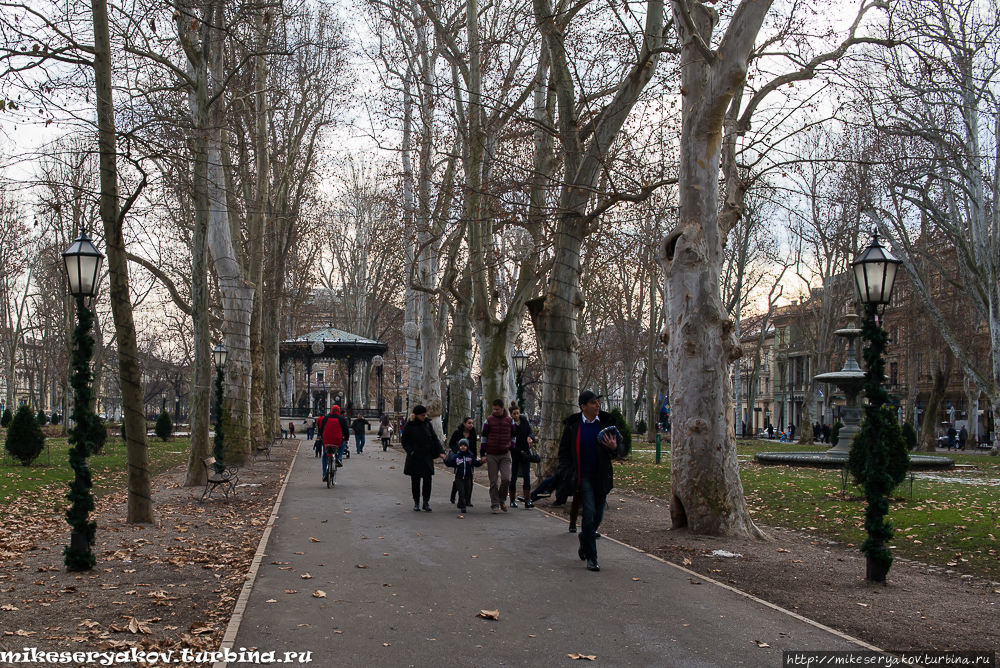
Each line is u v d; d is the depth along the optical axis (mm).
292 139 32250
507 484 13383
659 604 6801
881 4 12781
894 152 25469
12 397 48281
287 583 7480
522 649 5500
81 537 8375
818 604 7047
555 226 17875
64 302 41219
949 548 9898
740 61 10688
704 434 11016
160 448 33406
